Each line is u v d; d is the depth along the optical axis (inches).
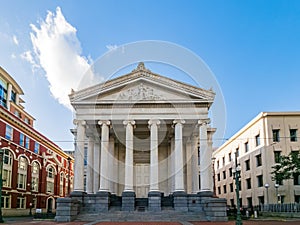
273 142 1796.3
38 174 2177.7
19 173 1899.6
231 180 2341.3
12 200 1784.0
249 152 2032.5
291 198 1724.9
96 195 1295.5
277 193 1686.8
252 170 1973.4
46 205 2274.9
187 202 1284.4
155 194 1267.2
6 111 1695.4
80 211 1238.3
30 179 2028.8
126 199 1272.1
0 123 1651.1
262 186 1835.6
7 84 2021.4
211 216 1128.2
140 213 1195.3
